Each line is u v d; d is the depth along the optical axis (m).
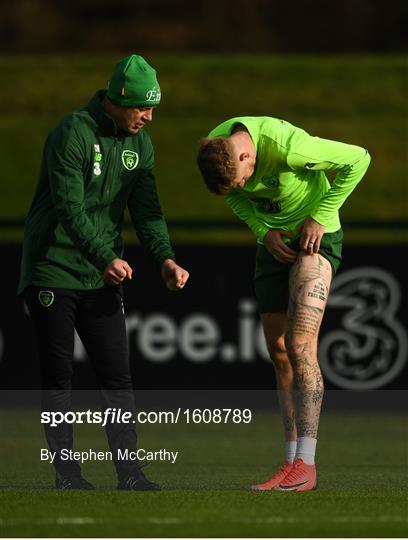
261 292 23.27
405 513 18.86
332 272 22.55
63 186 21.16
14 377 43.72
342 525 17.72
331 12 117.31
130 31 115.31
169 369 43.00
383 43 115.56
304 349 21.94
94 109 21.61
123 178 21.92
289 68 86.00
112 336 22.08
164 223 22.75
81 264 21.83
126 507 19.28
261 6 117.94
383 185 70.06
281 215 22.55
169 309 42.97
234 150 21.19
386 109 80.44
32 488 23.41
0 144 74.62
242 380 42.97
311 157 21.73
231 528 17.45
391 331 42.59
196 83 84.12
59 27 115.19
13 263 43.25
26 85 84.31
